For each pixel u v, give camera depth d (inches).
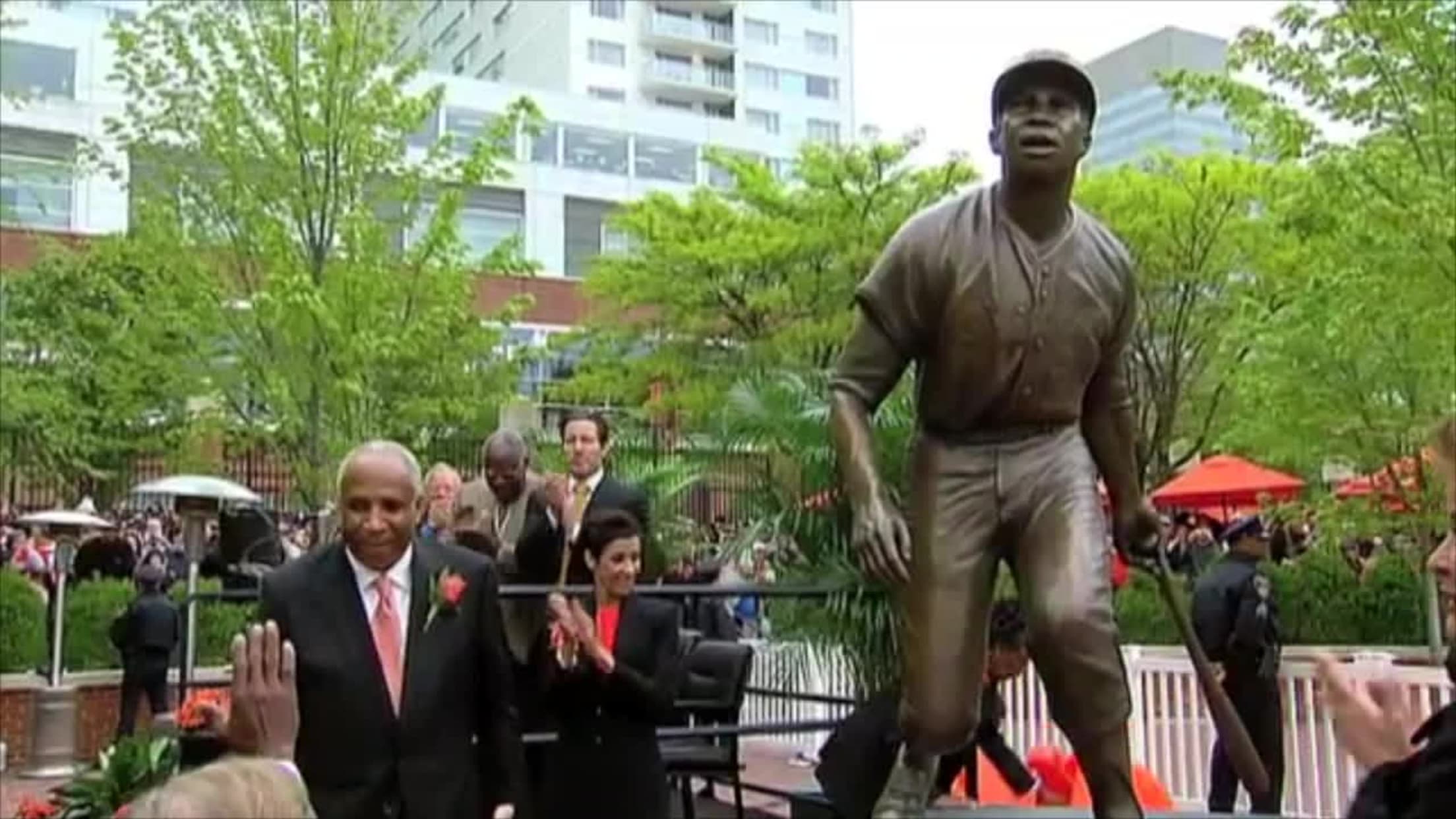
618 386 967.6
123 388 797.9
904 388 284.4
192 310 687.7
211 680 378.0
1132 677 366.3
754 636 456.4
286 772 74.4
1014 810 164.2
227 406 738.2
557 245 2021.4
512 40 3009.4
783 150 2359.7
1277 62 506.9
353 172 704.4
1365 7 484.1
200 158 698.2
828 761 229.8
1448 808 89.6
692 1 2982.3
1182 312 836.6
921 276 149.3
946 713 145.6
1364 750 101.7
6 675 497.0
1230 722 158.2
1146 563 161.5
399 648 152.2
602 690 190.7
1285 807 339.6
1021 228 147.6
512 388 764.6
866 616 316.2
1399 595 577.0
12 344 853.2
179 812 69.4
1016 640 233.5
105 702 512.7
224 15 700.0
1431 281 455.5
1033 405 148.1
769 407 345.1
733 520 432.8
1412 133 482.0
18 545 714.8
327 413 692.1
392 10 799.7
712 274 927.7
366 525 151.8
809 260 898.1
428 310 719.7
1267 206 785.6
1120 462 158.4
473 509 274.7
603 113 2176.4
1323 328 495.2
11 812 289.7
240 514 442.6
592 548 199.2
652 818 192.9
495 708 158.9
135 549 692.1
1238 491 659.4
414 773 148.0
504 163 1440.7
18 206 1373.0
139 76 715.4
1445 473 111.3
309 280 667.4
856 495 149.9
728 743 308.2
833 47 3142.2
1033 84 145.3
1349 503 537.0
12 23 1216.8
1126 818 140.4
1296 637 578.9
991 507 148.2
